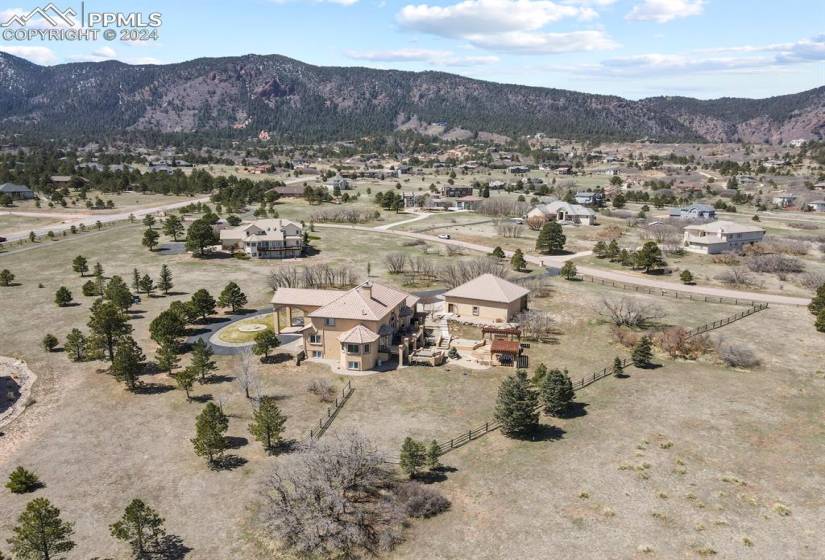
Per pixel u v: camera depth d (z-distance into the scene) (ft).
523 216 640.99
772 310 307.37
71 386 218.38
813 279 360.28
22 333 274.16
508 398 178.29
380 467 163.12
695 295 340.18
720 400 201.77
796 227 568.82
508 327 272.51
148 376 227.20
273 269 395.96
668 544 129.39
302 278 353.31
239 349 254.68
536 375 214.48
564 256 455.22
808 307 307.17
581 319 291.99
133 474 162.71
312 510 139.64
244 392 212.84
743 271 382.83
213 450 165.07
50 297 332.60
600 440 175.42
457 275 351.25
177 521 143.23
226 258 429.79
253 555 131.95
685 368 231.91
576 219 601.62
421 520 141.59
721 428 181.68
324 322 242.58
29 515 129.59
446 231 549.54
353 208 634.02
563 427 184.85
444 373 230.07
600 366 235.61
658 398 203.82
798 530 133.39
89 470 164.76
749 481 153.28
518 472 159.43
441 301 325.83
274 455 171.42
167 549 133.49
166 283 338.75
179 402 205.16
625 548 128.47
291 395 210.59
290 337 269.44
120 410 199.41
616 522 137.18
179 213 615.57
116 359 211.20
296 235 450.71
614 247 440.04
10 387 219.82
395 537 135.03
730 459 163.94
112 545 135.13
